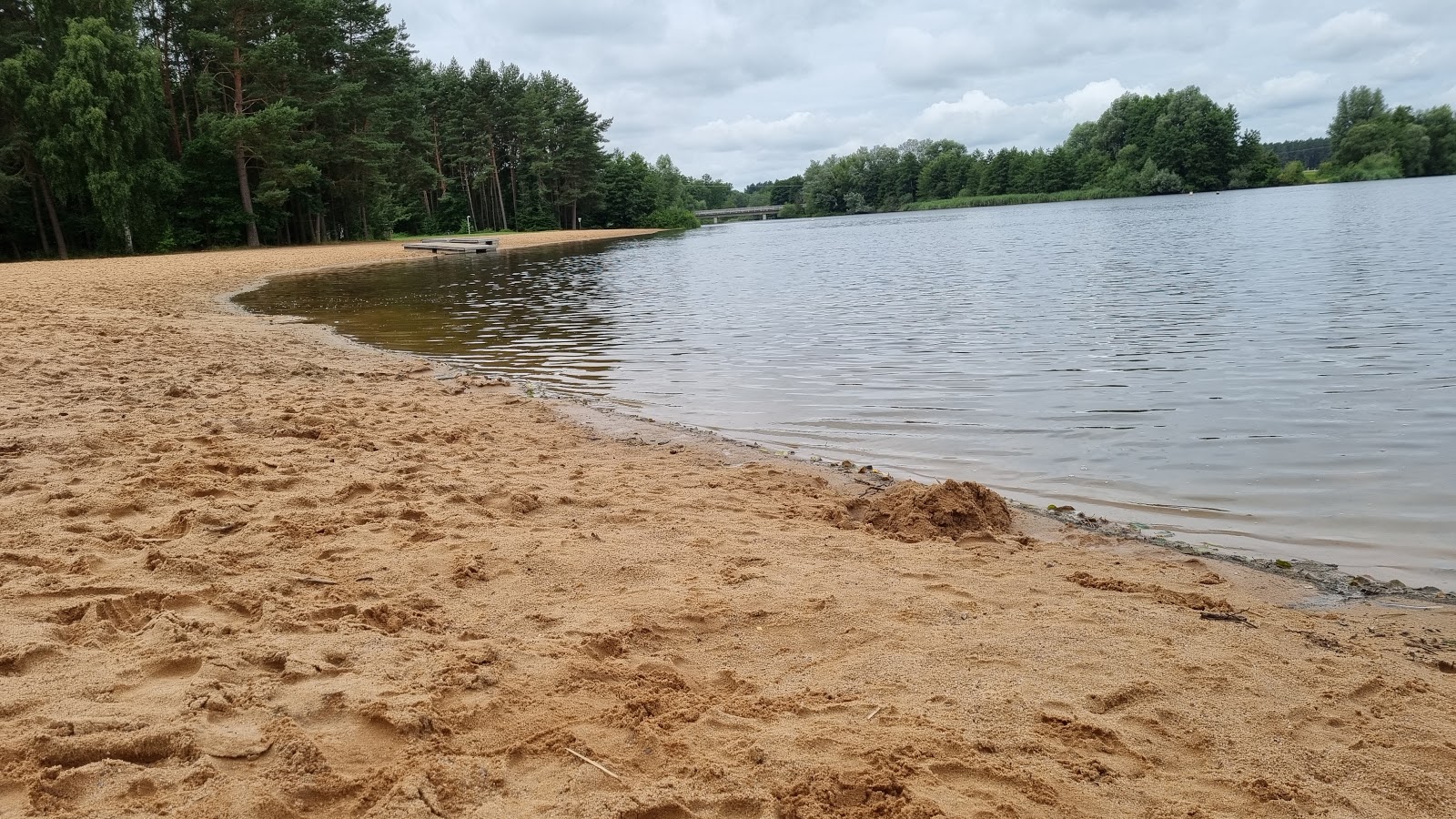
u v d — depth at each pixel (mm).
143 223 40094
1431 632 3936
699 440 7770
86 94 35469
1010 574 4582
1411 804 2605
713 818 2443
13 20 38562
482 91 76375
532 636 3607
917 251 36250
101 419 7328
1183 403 8461
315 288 24703
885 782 2559
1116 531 5434
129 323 14727
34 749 2498
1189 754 2865
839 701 3139
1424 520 5406
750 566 4605
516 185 82625
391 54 52906
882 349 12391
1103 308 15633
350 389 9758
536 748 2734
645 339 14344
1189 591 4434
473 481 6035
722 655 3557
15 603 3641
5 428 6859
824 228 80875
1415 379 8961
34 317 14883
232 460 6152
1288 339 11562
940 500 5477
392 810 2361
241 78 44156
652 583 4301
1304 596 4391
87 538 4508
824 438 7824
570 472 6543
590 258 39969
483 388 10305
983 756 2770
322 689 2992
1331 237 29422
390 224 60031
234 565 4270
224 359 11484
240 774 2477
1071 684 3291
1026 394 9164
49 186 39562
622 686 3189
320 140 46156
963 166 131625
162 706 2807
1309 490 5988
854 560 4758
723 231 86000
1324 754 2852
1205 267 22359
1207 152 101125
